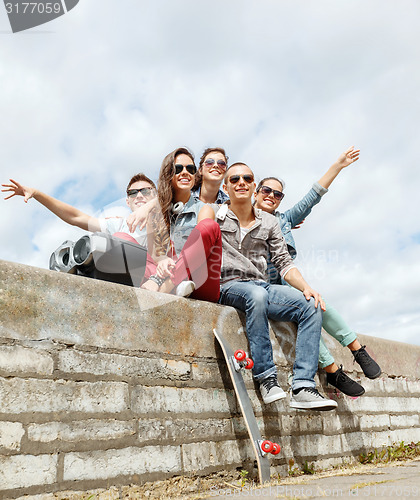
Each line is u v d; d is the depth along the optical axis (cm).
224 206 371
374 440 445
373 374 382
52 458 229
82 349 253
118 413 259
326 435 387
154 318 290
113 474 248
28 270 242
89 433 245
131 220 300
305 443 364
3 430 217
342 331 386
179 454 280
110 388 259
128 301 279
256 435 305
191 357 304
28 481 219
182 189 356
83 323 257
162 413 279
